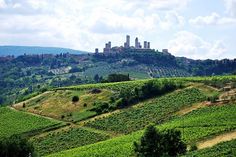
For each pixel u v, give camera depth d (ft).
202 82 554.87
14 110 618.03
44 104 617.21
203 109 433.48
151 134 269.03
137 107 515.09
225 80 547.49
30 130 501.15
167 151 264.72
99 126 479.41
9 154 326.65
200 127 345.92
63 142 444.96
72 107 575.79
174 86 551.18
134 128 446.19
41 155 412.98
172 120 426.92
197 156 241.76
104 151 335.67
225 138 305.12
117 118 490.90
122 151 323.37
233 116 364.38
